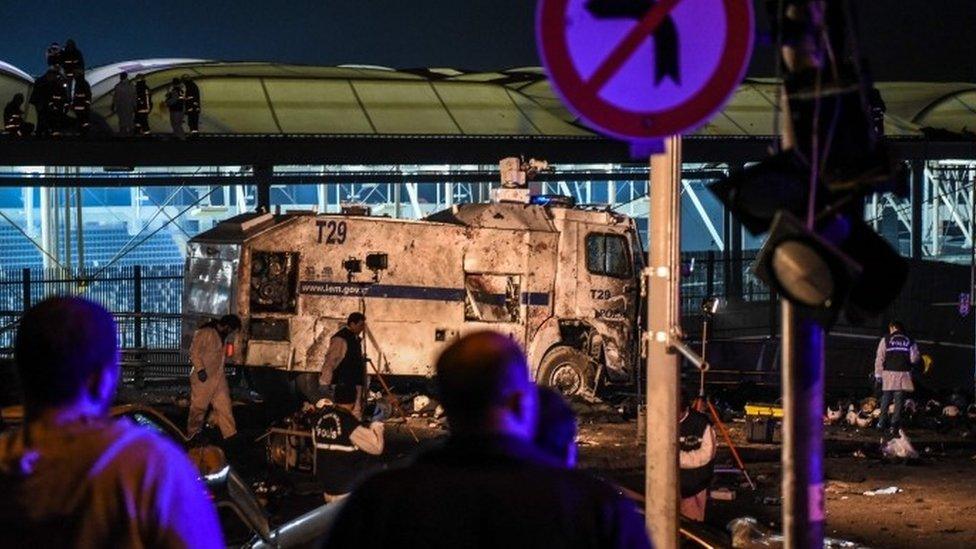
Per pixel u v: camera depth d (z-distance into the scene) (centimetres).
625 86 505
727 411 2509
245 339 2312
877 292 517
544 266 2508
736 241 4275
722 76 506
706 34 507
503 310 2489
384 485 336
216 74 3872
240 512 944
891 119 4434
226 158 3275
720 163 4066
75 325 345
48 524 330
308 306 2342
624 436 2212
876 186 514
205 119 3547
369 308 2383
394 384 2636
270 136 3344
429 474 335
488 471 332
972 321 3906
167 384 2878
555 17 500
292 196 5447
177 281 3353
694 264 4091
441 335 2431
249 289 2316
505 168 2552
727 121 4141
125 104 3259
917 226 4462
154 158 3169
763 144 3953
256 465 1855
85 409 348
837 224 518
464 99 3981
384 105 3834
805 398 517
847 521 1554
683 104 506
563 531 327
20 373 344
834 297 488
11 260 4909
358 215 2422
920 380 3691
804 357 516
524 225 2492
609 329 2583
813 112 519
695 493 1234
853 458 2050
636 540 333
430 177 3816
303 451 1403
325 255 2358
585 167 5466
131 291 3359
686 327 3975
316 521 892
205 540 341
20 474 333
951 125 4653
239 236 2325
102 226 5078
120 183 3491
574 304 2542
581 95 502
